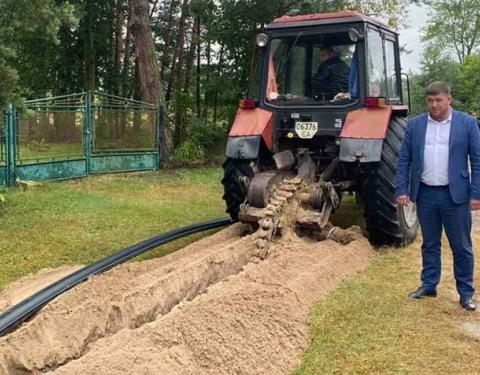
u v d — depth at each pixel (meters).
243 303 3.84
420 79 23.58
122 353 3.12
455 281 4.60
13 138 10.23
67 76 19.06
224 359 3.26
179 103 15.06
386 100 5.89
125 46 20.52
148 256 5.93
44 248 6.24
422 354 3.59
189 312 3.59
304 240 5.64
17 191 9.66
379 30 6.42
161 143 13.47
